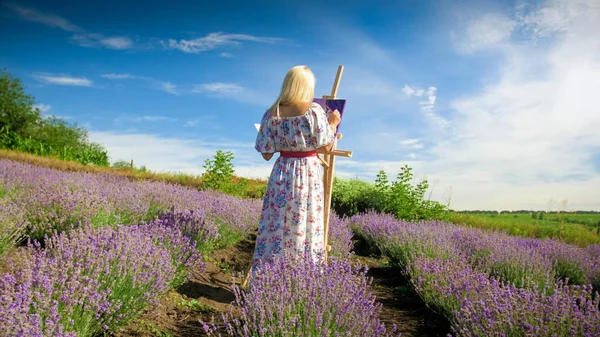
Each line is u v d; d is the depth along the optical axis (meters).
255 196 13.92
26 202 5.21
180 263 4.14
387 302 4.75
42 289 2.62
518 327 3.04
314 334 2.73
